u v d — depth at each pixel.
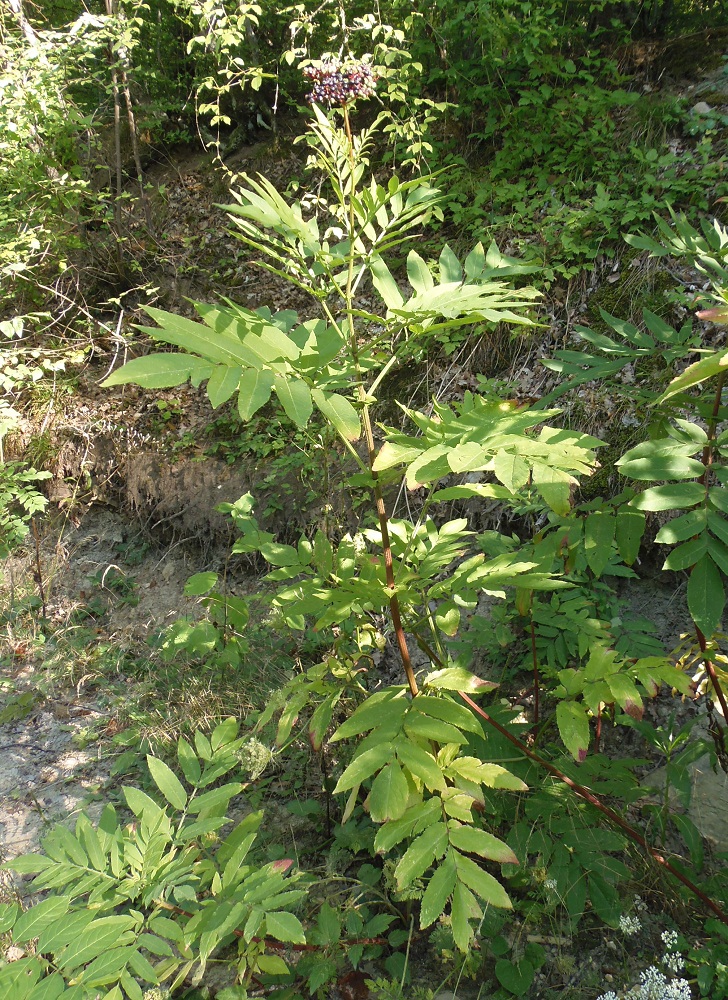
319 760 2.93
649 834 2.44
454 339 4.15
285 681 3.39
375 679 3.37
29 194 5.43
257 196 1.71
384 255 4.86
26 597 4.37
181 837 1.84
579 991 2.02
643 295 3.86
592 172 4.50
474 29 4.96
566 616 2.56
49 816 3.04
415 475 1.43
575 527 2.04
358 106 5.84
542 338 4.00
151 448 4.67
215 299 5.43
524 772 2.34
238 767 3.07
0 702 3.75
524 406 2.12
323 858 2.60
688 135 4.46
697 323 3.62
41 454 4.85
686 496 1.73
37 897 2.64
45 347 5.36
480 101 5.22
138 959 1.57
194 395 4.88
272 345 1.43
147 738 3.28
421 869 1.50
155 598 4.30
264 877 1.75
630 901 2.17
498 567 1.91
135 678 3.77
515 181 4.82
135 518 4.69
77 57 5.45
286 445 4.30
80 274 5.69
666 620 3.19
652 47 5.10
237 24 4.68
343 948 2.17
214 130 6.57
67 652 3.94
